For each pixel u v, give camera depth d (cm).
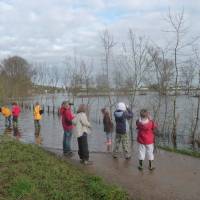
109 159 1352
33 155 1245
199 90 2317
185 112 3064
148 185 995
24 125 2983
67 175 1002
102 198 834
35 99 7300
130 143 1778
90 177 988
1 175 947
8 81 6988
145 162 1291
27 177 927
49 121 3372
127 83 2848
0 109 2958
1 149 1309
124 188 959
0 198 778
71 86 4462
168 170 1168
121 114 1345
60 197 809
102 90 3466
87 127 1288
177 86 2352
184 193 923
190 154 1451
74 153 1507
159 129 2383
